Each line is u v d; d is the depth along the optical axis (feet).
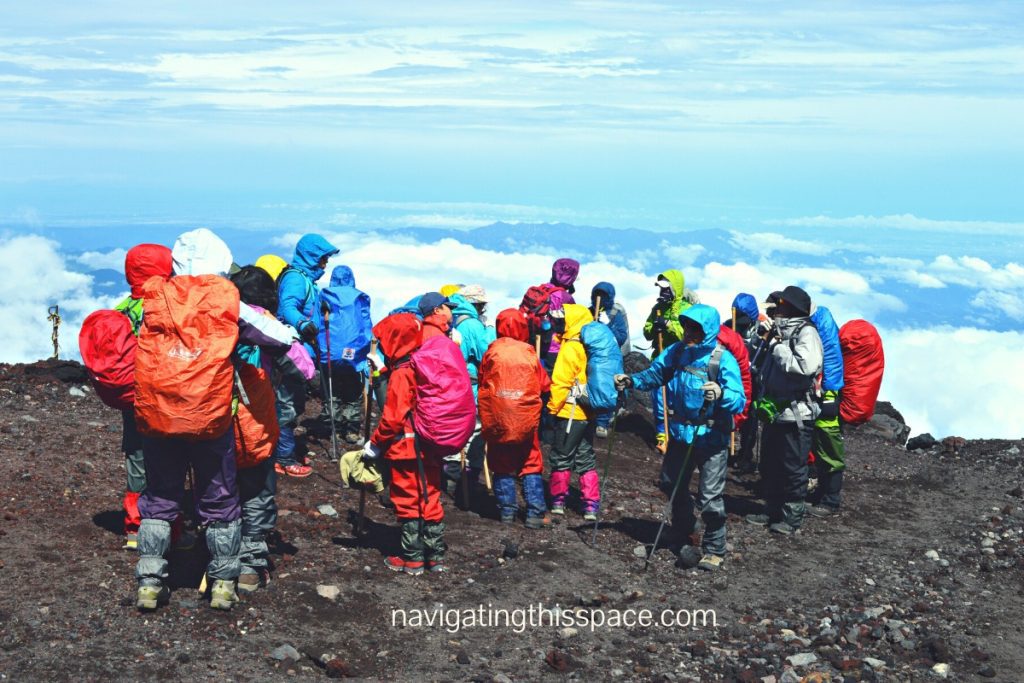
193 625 20.31
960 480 41.22
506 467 29.96
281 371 23.17
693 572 27.22
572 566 26.73
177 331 19.53
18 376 40.50
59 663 18.01
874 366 35.37
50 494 26.89
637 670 20.59
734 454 41.78
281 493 30.12
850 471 42.06
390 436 24.07
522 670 20.21
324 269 34.27
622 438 45.14
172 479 20.47
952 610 25.93
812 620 24.41
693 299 42.22
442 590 24.13
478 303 34.96
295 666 19.17
